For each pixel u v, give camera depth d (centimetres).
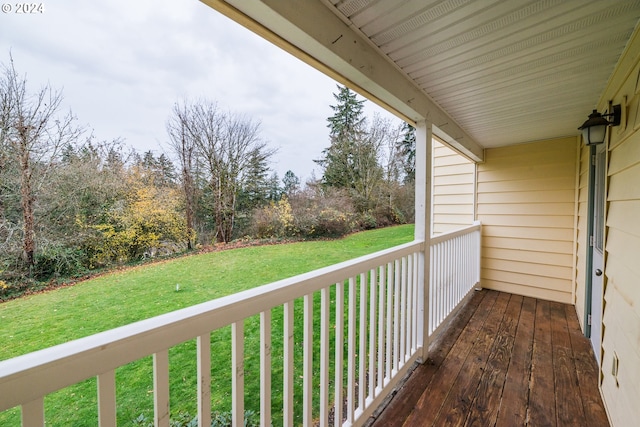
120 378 159
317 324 292
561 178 361
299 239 722
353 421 141
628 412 130
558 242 363
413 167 1186
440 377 201
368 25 138
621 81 163
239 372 87
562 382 195
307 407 114
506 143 389
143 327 65
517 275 394
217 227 664
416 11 127
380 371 167
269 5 100
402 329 194
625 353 138
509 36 146
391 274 179
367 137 1115
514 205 396
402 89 188
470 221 436
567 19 132
